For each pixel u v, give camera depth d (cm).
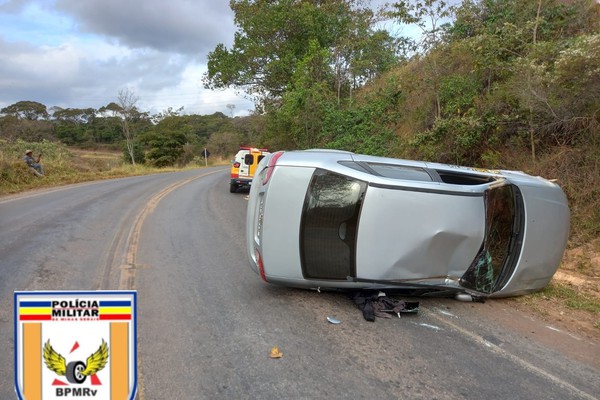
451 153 1084
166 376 346
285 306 502
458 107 1109
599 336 452
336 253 496
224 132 7100
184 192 1708
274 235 504
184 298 520
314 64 2183
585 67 725
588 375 371
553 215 546
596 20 1052
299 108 2052
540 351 412
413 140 1188
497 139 978
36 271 604
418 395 328
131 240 815
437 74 1283
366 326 454
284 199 500
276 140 2667
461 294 529
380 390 333
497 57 1031
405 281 495
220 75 2978
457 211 493
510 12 1113
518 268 525
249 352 390
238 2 2909
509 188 542
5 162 1767
